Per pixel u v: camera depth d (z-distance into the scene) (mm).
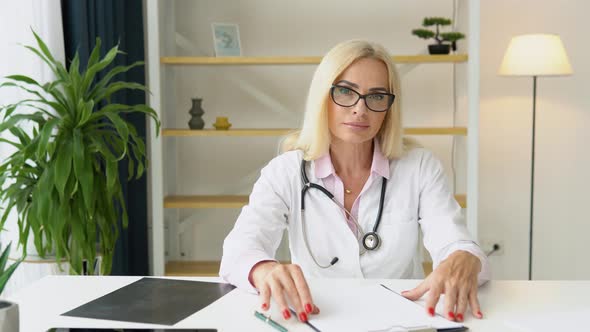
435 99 3662
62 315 1197
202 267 3477
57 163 2475
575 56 3658
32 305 1261
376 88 1681
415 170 1811
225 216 3750
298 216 1786
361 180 1823
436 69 3650
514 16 3656
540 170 3715
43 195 2453
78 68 2727
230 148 3719
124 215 2801
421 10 3635
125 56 3449
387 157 1814
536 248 3760
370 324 1139
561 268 3760
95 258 2736
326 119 1746
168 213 3625
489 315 1217
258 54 3666
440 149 3699
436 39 3275
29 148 2424
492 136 3703
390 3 3635
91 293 1349
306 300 1193
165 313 1214
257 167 3721
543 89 3682
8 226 2672
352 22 3650
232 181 3723
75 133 2549
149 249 3701
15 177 2510
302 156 1827
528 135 3699
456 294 1264
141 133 3562
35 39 2652
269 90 3678
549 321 1178
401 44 3652
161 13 3363
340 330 1104
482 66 3684
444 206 1744
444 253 1562
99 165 2699
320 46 3662
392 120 1767
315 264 1766
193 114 3342
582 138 3699
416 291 1314
